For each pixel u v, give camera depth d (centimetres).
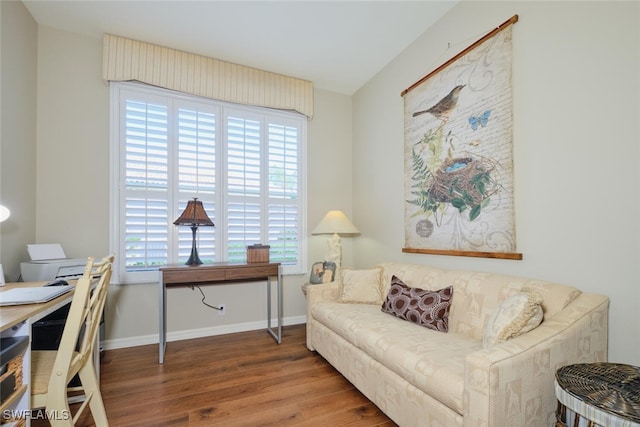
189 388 207
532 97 187
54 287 165
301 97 355
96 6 238
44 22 256
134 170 286
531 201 187
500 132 205
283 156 353
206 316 314
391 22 262
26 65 238
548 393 127
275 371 232
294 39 284
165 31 271
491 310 179
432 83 263
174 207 300
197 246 307
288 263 353
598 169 157
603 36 155
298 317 359
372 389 181
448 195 245
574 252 166
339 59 318
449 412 131
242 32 273
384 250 329
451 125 243
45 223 256
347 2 238
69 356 125
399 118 308
